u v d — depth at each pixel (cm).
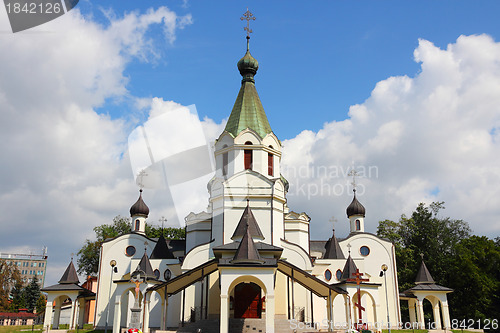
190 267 3862
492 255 5819
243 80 4856
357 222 5356
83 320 5191
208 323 3212
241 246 2838
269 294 2689
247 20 5109
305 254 3909
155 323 4116
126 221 7781
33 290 9462
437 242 6556
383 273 4891
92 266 7325
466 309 5616
